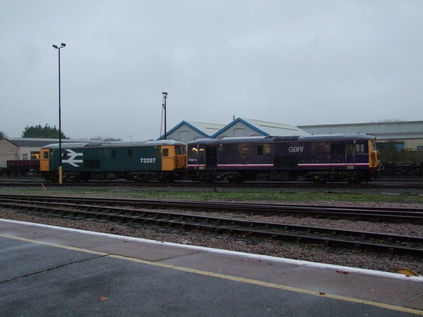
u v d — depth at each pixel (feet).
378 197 68.03
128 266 25.31
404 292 20.17
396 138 208.95
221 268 24.58
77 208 61.41
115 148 116.06
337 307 18.54
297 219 48.26
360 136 89.04
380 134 218.59
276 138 96.48
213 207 56.44
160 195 78.95
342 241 33.83
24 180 139.33
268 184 92.12
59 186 107.14
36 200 74.95
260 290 20.85
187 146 105.09
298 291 20.59
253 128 161.27
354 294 20.03
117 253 28.43
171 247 29.89
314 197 69.67
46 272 24.39
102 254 28.19
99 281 22.63
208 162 102.47
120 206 63.72
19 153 231.50
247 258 26.63
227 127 165.68
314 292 20.39
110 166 116.47
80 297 20.33
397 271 24.99
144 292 20.88
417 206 57.21
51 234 35.14
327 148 91.30
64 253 28.71
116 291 21.08
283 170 96.17
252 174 100.07
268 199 68.59
